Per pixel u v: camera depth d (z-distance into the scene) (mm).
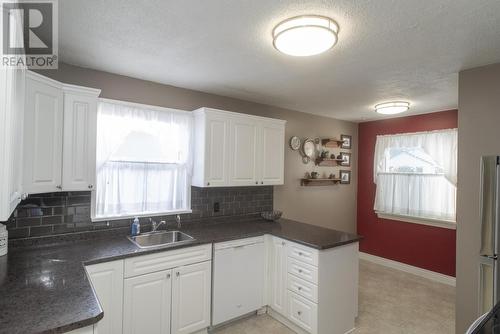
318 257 2396
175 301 2332
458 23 1692
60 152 2107
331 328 2492
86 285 1542
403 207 4328
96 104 2320
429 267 4070
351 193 4988
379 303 3250
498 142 2277
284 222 3445
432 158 4023
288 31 1666
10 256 2006
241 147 3150
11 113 1284
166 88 2992
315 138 4453
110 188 2609
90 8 1596
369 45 2004
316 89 3104
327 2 1496
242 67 2484
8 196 1275
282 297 2756
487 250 2195
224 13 1633
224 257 2625
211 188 3289
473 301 2369
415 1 1475
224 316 2625
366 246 4898
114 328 2039
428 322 2846
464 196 2447
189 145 3023
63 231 2385
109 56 2281
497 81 2289
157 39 1979
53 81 2027
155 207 2869
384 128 4691
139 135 2738
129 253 2098
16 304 1316
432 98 3373
